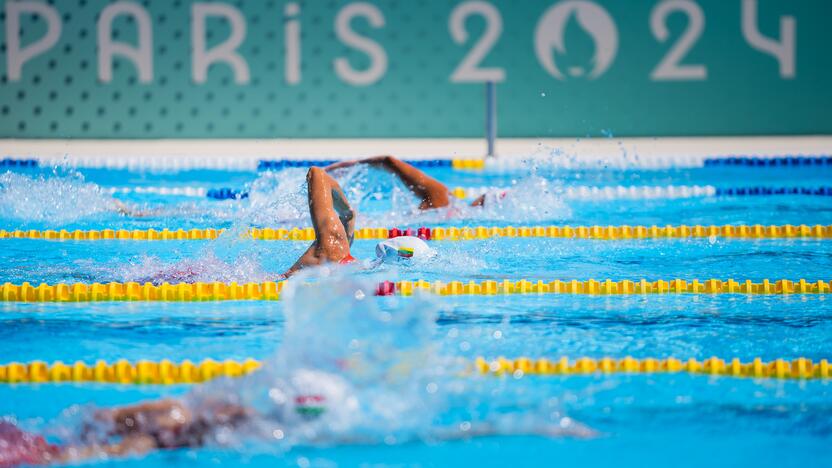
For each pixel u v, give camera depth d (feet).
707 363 39.04
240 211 76.07
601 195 87.97
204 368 37.81
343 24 127.34
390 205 77.92
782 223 73.51
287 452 29.66
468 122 129.29
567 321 45.37
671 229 69.97
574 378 37.11
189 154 112.06
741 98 128.67
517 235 67.87
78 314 46.52
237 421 30.99
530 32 127.75
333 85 128.36
